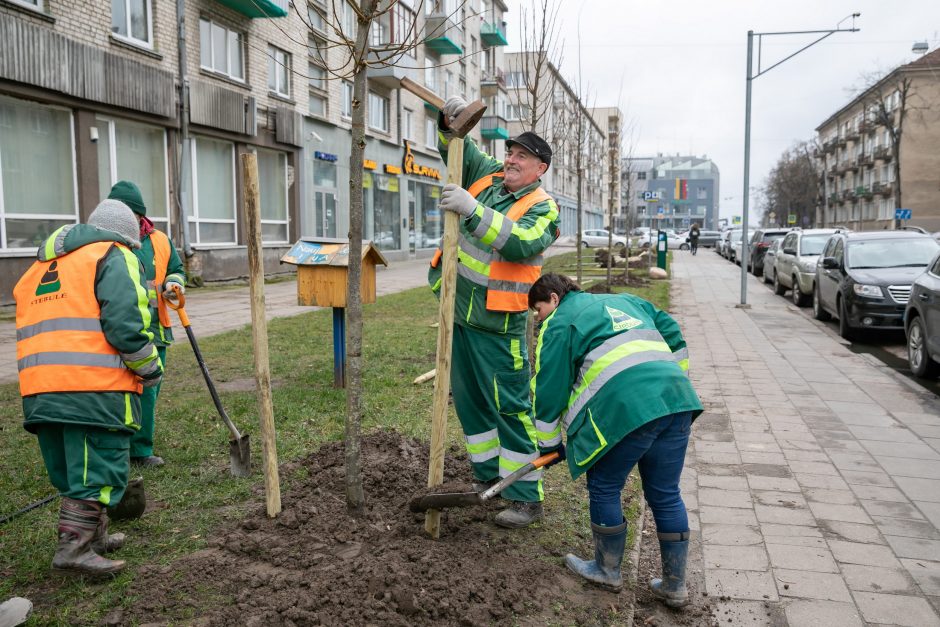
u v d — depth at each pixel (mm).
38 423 2951
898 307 10680
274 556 3197
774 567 3646
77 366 2924
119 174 14797
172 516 3707
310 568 3094
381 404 6074
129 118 14742
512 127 46719
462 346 3752
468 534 3613
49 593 2959
